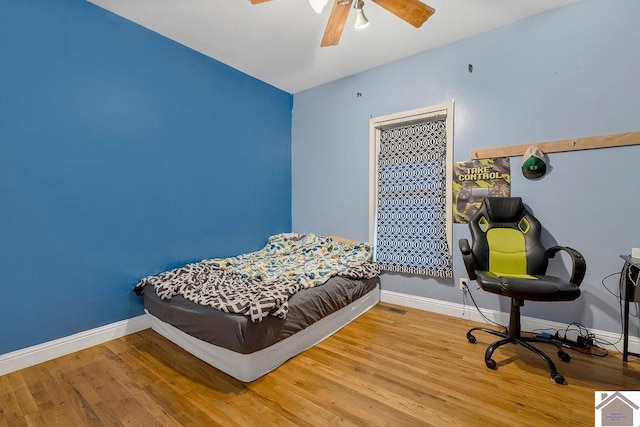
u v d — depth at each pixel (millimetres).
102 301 2215
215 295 1919
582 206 2127
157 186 2541
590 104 2082
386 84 3035
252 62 3029
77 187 2082
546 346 2107
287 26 2420
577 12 2111
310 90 3697
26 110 1859
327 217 3592
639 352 1957
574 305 2160
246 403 1510
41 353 1912
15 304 1833
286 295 1908
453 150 2650
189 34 2537
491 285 1789
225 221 3125
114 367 1850
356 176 3311
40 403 1517
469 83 2555
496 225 2256
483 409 1449
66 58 2020
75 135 2066
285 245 3465
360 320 2605
